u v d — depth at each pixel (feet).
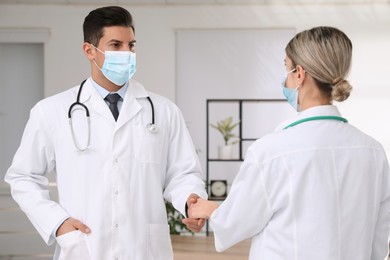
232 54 22.12
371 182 4.39
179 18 22.09
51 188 14.20
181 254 10.01
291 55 4.42
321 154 4.25
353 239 4.27
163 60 22.12
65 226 5.66
